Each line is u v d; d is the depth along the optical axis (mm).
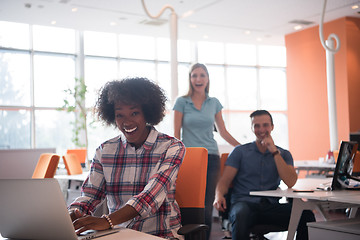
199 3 8320
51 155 3559
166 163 1710
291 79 10867
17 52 10156
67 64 10664
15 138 10148
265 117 3004
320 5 8602
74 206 1735
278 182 3025
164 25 9781
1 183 1317
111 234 1378
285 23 9914
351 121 9398
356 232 2084
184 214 1947
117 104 1722
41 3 8086
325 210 2559
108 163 1777
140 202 1562
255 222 2836
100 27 9914
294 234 2545
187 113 3461
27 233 1351
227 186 3025
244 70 12711
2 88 10031
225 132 3633
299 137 10688
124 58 11227
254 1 8266
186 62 12102
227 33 10781
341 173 2715
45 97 10398
